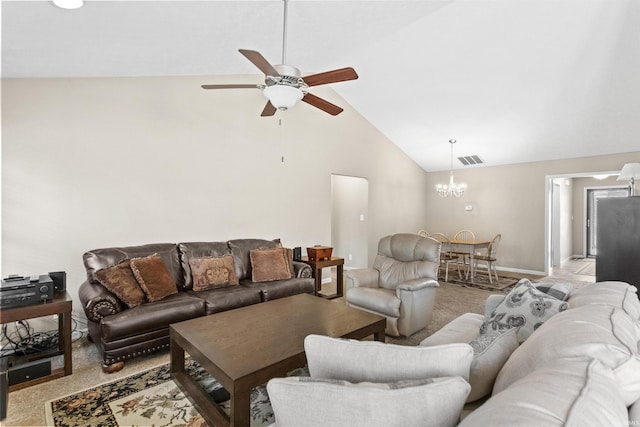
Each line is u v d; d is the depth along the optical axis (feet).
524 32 11.39
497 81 14.33
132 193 11.65
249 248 13.06
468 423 2.19
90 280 9.32
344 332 7.09
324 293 16.02
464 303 14.25
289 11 8.14
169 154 12.48
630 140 16.71
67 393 7.14
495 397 2.43
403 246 12.03
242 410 5.20
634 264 11.11
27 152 9.81
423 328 10.96
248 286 11.42
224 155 13.97
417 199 25.16
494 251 22.67
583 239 29.19
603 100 14.28
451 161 23.57
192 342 6.50
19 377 7.31
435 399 2.53
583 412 1.99
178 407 6.66
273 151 15.64
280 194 15.93
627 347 3.02
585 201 28.96
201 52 10.03
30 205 9.86
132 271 9.47
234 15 7.80
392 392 2.53
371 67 14.71
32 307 7.45
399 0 8.94
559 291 6.63
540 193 20.92
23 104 9.75
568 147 18.53
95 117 10.92
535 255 21.18
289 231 16.34
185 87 12.86
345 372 3.15
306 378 2.76
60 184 10.32
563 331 3.51
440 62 13.73
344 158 19.04
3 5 6.03
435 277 10.90
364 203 21.18
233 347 6.25
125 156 11.50
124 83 11.46
